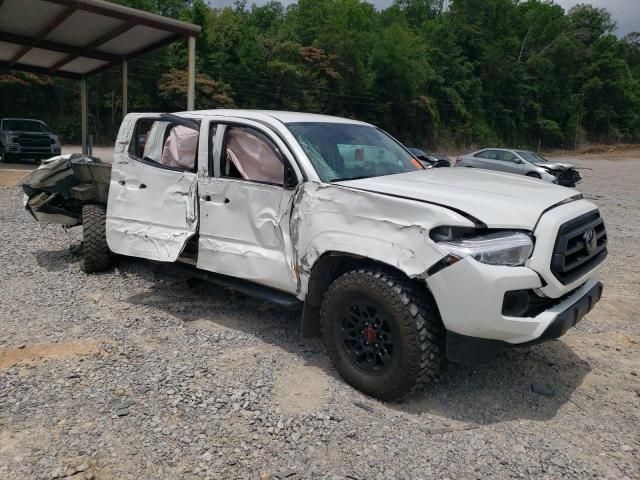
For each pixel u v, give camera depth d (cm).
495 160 2095
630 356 440
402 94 5534
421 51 5797
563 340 470
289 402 349
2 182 1435
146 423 320
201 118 465
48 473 274
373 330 351
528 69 7381
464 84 6378
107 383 366
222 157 449
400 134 5662
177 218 478
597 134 7906
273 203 409
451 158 5491
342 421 329
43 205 638
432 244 320
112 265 621
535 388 375
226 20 4700
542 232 324
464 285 312
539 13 7969
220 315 497
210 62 4462
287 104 4731
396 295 332
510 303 320
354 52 5162
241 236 433
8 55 1437
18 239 769
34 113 3866
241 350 425
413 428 325
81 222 679
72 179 634
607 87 7862
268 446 303
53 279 589
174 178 479
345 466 288
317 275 380
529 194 366
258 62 4641
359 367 361
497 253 314
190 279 571
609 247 875
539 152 6894
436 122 5900
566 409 354
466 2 7194
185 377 376
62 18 1077
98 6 1011
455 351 326
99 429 313
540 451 306
